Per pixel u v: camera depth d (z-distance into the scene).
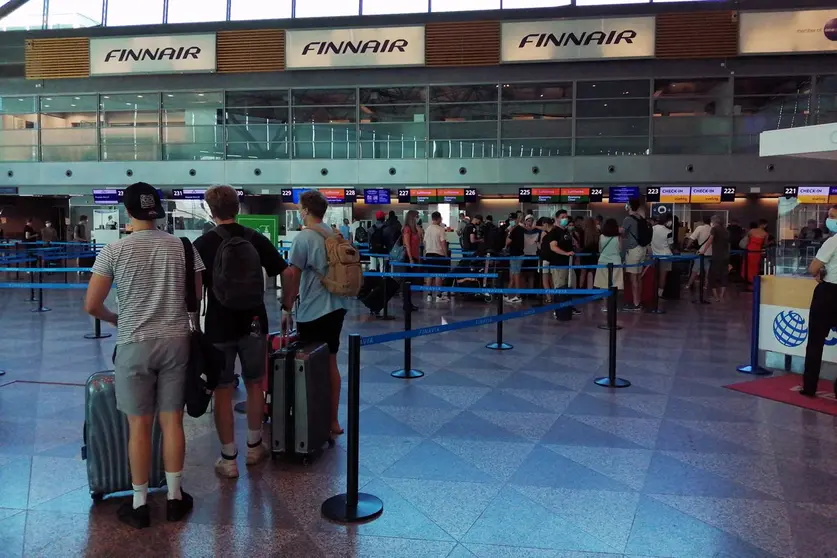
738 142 20.56
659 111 20.95
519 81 21.56
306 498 3.67
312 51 22.20
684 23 20.30
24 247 20.56
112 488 3.59
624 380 6.34
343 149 22.69
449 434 4.78
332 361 4.65
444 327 4.59
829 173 19.61
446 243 13.26
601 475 4.02
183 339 3.31
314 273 4.53
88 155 23.95
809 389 5.78
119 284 3.23
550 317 10.78
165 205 23.11
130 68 23.12
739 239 17.69
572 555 3.07
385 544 3.17
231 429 3.98
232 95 23.17
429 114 22.12
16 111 24.30
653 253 13.59
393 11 22.64
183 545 3.14
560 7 21.05
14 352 7.55
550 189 21.16
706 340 8.66
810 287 6.39
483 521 3.41
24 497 3.66
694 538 3.23
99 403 3.52
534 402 5.63
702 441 4.63
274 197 24.50
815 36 19.62
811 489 3.80
